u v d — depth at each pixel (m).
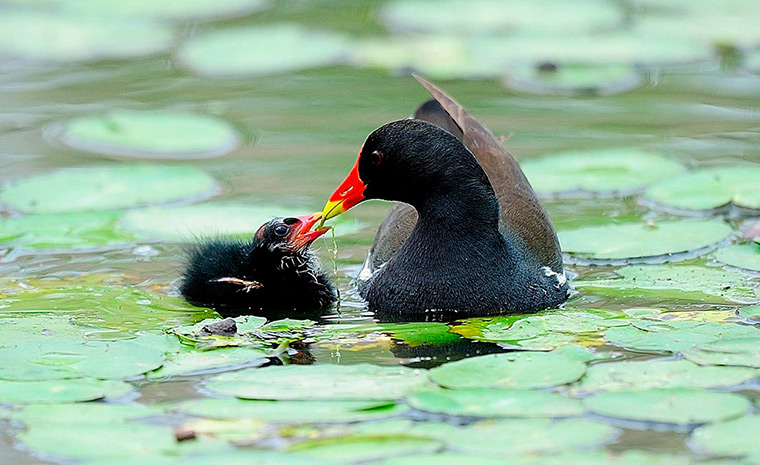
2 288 11.46
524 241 11.70
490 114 16.80
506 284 11.13
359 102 17.34
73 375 9.11
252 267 11.42
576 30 20.66
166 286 11.74
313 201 13.71
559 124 16.39
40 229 13.02
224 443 7.83
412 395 8.52
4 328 10.24
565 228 13.04
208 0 22.98
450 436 7.85
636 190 14.07
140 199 13.83
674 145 15.41
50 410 8.45
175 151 15.48
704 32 20.30
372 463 7.43
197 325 10.46
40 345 9.77
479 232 11.18
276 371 9.09
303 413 8.28
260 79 18.72
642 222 13.14
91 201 13.77
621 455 7.52
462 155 11.21
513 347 9.78
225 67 19.00
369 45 19.84
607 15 21.50
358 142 15.65
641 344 9.61
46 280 11.75
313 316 11.10
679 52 19.22
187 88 18.30
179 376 9.21
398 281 11.27
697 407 8.25
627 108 16.98
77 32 20.83
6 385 8.91
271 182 14.38
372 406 8.40
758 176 13.95
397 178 11.30
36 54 19.73
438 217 11.20
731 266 11.82
